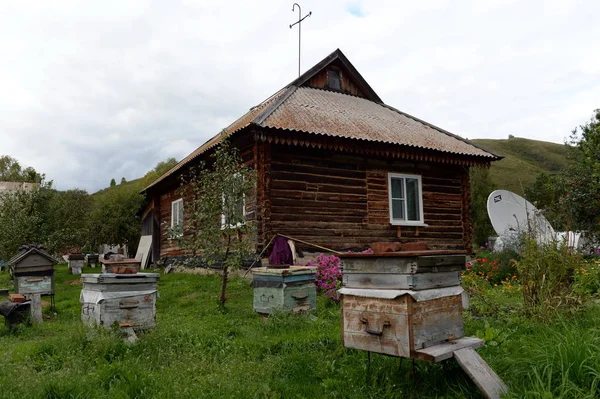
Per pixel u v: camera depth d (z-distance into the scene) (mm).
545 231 7980
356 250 13344
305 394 4477
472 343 4305
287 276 7500
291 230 12367
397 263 4074
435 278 4230
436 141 14914
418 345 4008
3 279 16438
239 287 10828
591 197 13914
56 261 9711
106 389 4500
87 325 6328
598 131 14633
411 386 4391
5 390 4152
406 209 14719
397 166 14648
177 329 6727
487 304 7211
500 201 16062
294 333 6461
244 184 9320
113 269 6391
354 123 13898
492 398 3814
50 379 4414
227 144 9891
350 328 4457
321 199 12992
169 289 11539
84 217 26859
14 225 15820
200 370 4988
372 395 4289
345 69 17922
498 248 15039
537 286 6453
